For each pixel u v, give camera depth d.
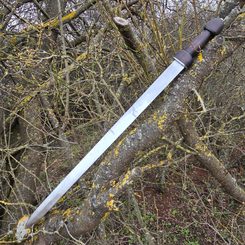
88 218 1.81
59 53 2.38
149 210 4.18
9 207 2.46
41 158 2.51
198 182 4.30
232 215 3.97
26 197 2.41
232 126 3.82
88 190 2.09
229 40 1.99
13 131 2.86
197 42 1.71
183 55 1.69
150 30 2.19
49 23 2.68
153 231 3.85
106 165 1.82
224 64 3.77
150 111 2.15
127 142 1.81
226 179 2.35
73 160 2.34
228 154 4.34
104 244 2.51
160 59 2.11
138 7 2.49
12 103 2.69
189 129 2.14
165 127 1.82
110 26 2.09
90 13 3.23
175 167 3.82
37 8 3.01
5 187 2.68
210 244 3.91
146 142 1.81
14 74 2.36
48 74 2.64
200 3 2.75
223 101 3.89
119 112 2.70
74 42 3.12
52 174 2.75
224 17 2.11
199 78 1.82
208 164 2.26
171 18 2.54
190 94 1.91
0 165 2.39
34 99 2.53
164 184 4.37
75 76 2.89
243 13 2.01
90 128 2.93
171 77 1.68
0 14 2.80
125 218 3.09
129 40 1.85
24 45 2.90
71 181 1.71
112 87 2.72
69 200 2.11
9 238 2.05
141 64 2.00
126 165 1.82
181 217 4.18
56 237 1.89
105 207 1.77
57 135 2.46
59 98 2.45
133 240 3.20
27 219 1.96
